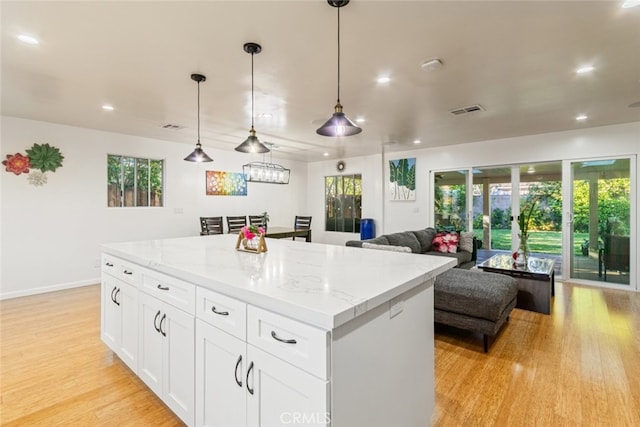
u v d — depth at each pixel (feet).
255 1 5.71
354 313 3.40
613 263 14.93
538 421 5.69
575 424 5.60
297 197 26.43
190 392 5.13
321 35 6.88
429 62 8.12
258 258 6.31
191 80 9.27
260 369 3.94
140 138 16.88
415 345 5.06
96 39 6.99
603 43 7.20
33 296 13.28
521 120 13.70
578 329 9.83
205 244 8.30
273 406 3.79
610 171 14.85
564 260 16.01
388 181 22.36
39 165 13.60
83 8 5.88
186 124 14.28
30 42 7.10
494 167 18.08
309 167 27.43
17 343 8.84
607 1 5.74
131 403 6.24
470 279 9.52
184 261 5.94
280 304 3.61
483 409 6.04
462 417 5.81
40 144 13.69
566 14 6.11
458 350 8.47
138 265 6.52
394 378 4.45
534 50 7.53
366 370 3.84
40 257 13.80
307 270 5.17
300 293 3.85
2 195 12.89
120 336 7.23
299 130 15.43
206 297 4.77
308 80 9.27
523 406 6.12
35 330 9.77
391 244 14.19
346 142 18.56
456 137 17.17
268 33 6.79
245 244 7.24
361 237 22.84
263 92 10.23
